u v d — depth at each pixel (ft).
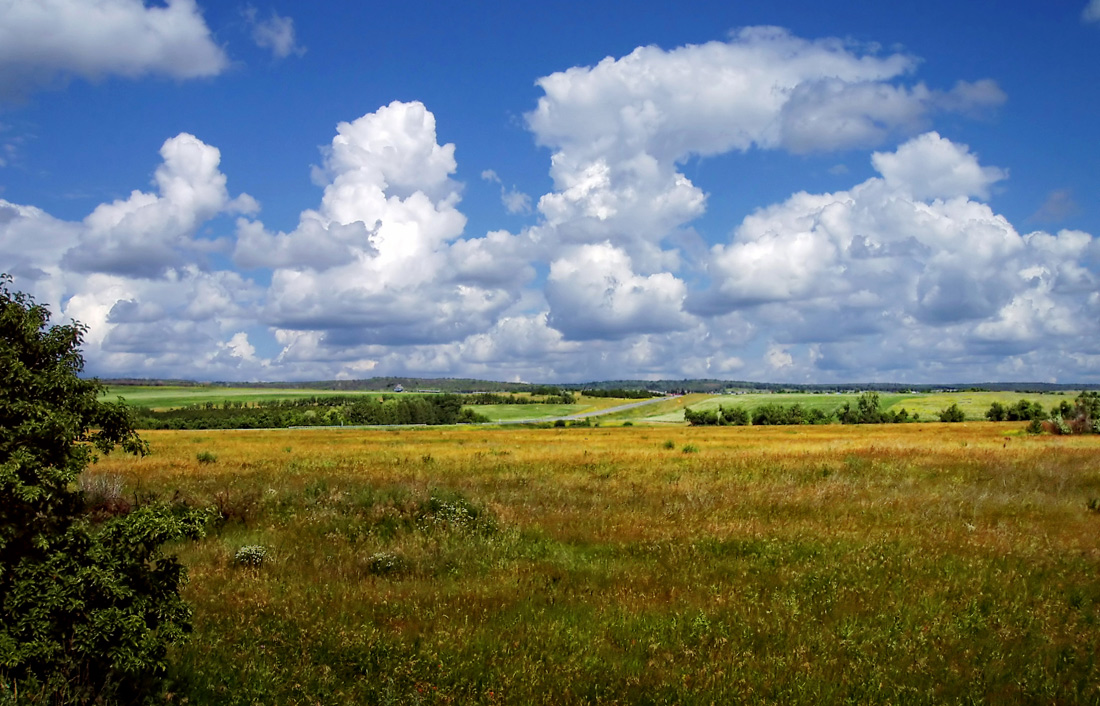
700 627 28.40
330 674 24.16
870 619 29.50
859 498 60.34
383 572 38.14
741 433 217.36
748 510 55.16
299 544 44.42
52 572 19.81
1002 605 31.30
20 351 21.38
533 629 28.35
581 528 48.32
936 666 24.77
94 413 22.39
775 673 24.18
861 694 22.68
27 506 20.33
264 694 22.53
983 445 125.29
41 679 19.54
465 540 44.60
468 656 25.81
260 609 30.71
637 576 36.24
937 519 50.67
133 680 21.59
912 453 104.37
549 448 133.28
